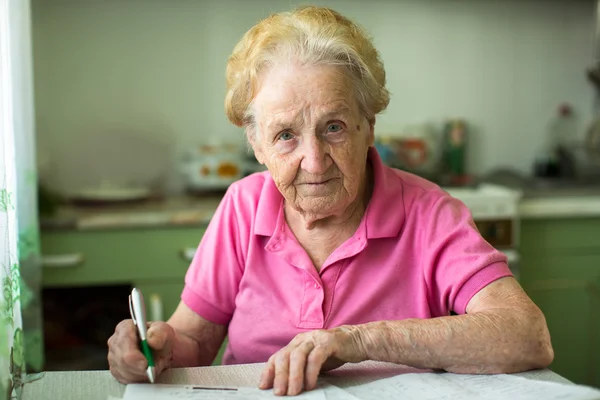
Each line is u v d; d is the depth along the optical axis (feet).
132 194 7.73
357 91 3.13
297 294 3.42
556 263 7.61
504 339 2.72
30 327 4.82
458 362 2.72
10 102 3.05
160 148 8.54
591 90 9.30
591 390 2.43
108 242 6.85
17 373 2.70
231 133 8.68
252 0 8.47
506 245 7.32
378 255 3.40
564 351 7.77
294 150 3.12
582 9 9.12
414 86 8.98
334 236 3.44
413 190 3.52
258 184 3.77
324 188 3.14
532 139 9.30
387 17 8.77
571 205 7.47
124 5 8.24
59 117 8.27
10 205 2.91
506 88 9.16
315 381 2.61
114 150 8.44
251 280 3.51
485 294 3.03
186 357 3.55
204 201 7.77
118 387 2.77
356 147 3.14
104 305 7.62
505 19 9.01
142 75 8.39
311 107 3.01
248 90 3.25
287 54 3.05
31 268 4.76
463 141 8.94
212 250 3.71
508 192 7.47
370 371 2.86
